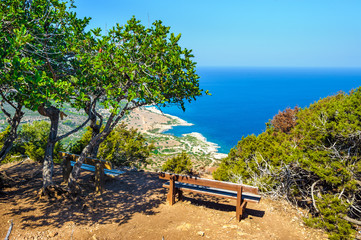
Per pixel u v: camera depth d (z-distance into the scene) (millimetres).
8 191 7516
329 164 7266
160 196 7688
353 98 8227
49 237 5074
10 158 15516
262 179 8719
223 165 12297
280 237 5555
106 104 5863
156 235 5352
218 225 5898
